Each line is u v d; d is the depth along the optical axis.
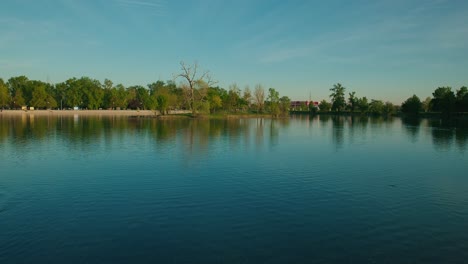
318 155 31.92
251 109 159.25
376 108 164.38
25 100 150.62
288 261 10.97
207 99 127.69
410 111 146.25
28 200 17.12
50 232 13.14
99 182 20.69
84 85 168.50
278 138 46.72
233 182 20.97
